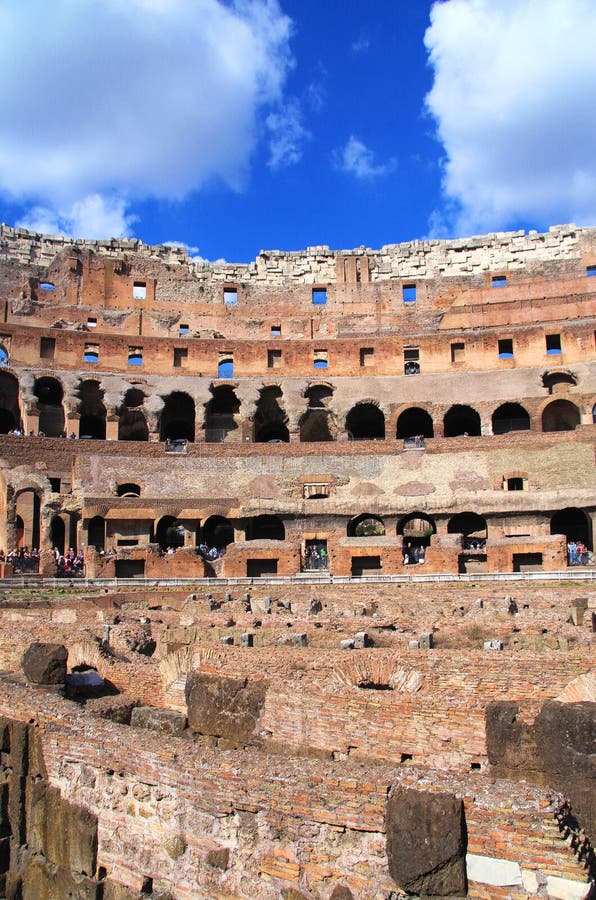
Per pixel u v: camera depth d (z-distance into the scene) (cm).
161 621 2419
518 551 4488
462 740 1034
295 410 6875
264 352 7744
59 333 7325
